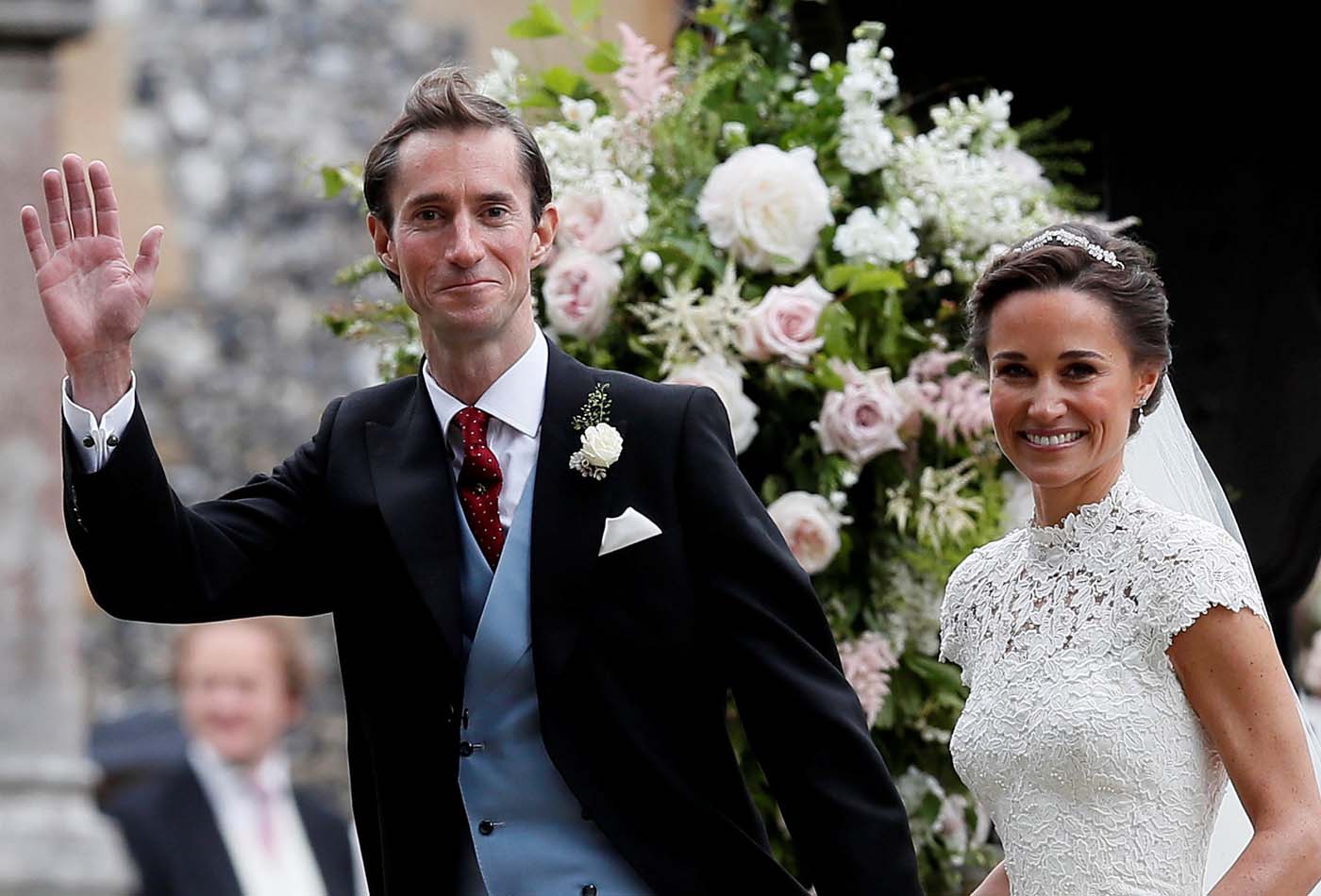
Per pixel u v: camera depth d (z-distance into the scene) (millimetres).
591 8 17328
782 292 15547
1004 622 12500
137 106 37750
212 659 22375
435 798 12484
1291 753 11531
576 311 15570
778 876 12211
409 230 12414
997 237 16156
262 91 38156
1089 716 11789
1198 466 13773
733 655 12438
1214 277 16172
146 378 37438
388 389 13203
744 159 15734
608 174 15945
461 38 38594
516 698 12430
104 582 12383
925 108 17453
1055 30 16281
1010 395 12086
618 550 12438
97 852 28594
